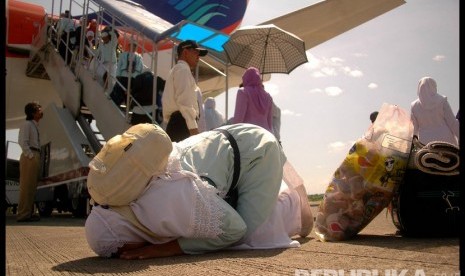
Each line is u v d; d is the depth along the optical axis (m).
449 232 2.48
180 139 3.73
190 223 1.96
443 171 2.44
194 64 3.92
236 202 2.30
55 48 8.05
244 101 3.72
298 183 2.79
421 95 3.46
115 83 5.76
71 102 6.97
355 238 2.65
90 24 7.56
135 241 2.01
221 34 5.10
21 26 9.73
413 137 2.58
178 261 1.85
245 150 2.28
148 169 1.92
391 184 2.54
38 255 2.28
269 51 5.52
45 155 7.39
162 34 4.62
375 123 2.62
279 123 4.00
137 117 4.96
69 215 8.32
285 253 2.01
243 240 2.24
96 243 2.01
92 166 1.96
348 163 2.61
